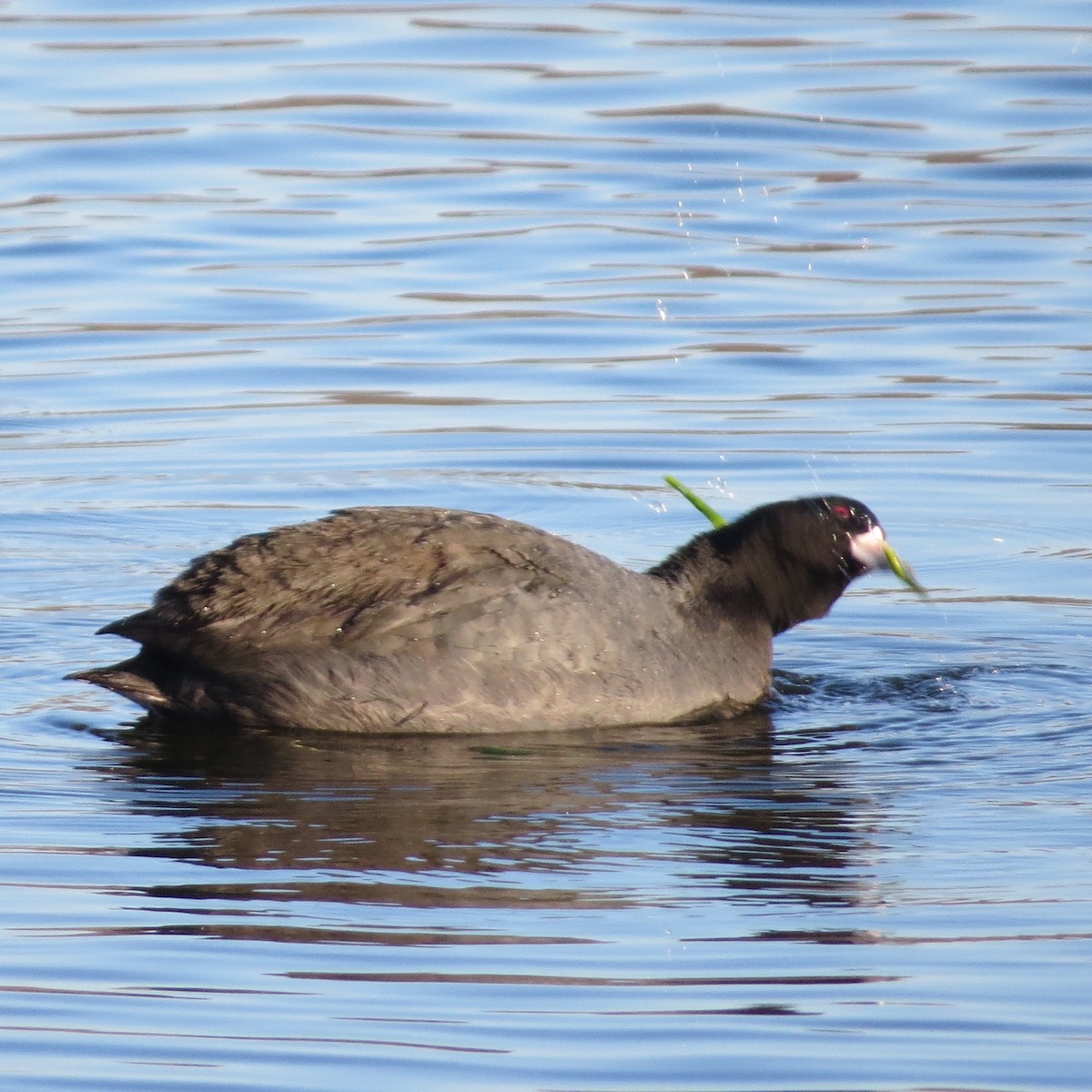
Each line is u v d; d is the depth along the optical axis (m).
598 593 11.97
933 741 11.70
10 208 23.14
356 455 17.47
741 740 11.73
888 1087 7.35
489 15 30.45
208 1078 7.40
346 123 25.92
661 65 27.83
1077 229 22.62
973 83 26.88
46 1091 7.27
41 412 18.31
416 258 22.03
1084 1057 7.56
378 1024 7.84
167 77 27.48
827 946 8.55
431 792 10.66
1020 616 14.15
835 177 24.17
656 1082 7.39
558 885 9.27
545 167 24.52
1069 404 18.25
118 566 14.94
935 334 19.97
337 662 11.53
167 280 21.41
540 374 19.27
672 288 21.30
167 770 11.01
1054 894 9.14
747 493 16.56
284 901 9.04
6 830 9.95
